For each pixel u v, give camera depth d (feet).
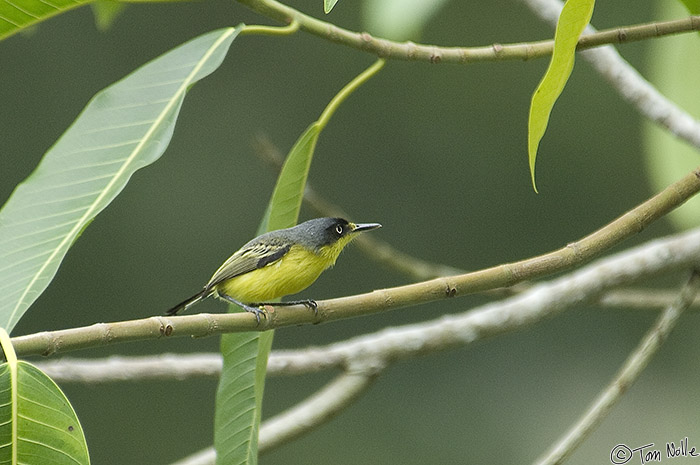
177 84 17.52
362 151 55.26
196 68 17.63
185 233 53.52
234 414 18.31
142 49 54.95
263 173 54.03
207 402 52.03
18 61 52.95
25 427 13.75
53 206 16.44
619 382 19.72
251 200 53.78
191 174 54.03
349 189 54.75
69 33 53.57
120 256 52.44
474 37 55.26
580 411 46.98
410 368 49.44
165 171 53.67
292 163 18.71
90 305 51.90
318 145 54.95
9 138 52.85
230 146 54.29
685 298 20.01
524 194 54.65
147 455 50.65
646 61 53.26
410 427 48.32
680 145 29.04
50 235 16.05
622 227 15.62
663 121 24.43
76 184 16.63
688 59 28.25
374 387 48.80
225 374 18.42
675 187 15.67
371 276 51.93
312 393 51.26
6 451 13.69
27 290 15.21
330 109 18.52
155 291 52.31
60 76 53.67
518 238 54.29
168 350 51.90
